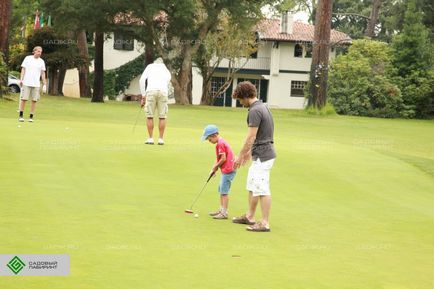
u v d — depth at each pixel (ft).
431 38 169.78
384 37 222.07
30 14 164.04
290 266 22.03
